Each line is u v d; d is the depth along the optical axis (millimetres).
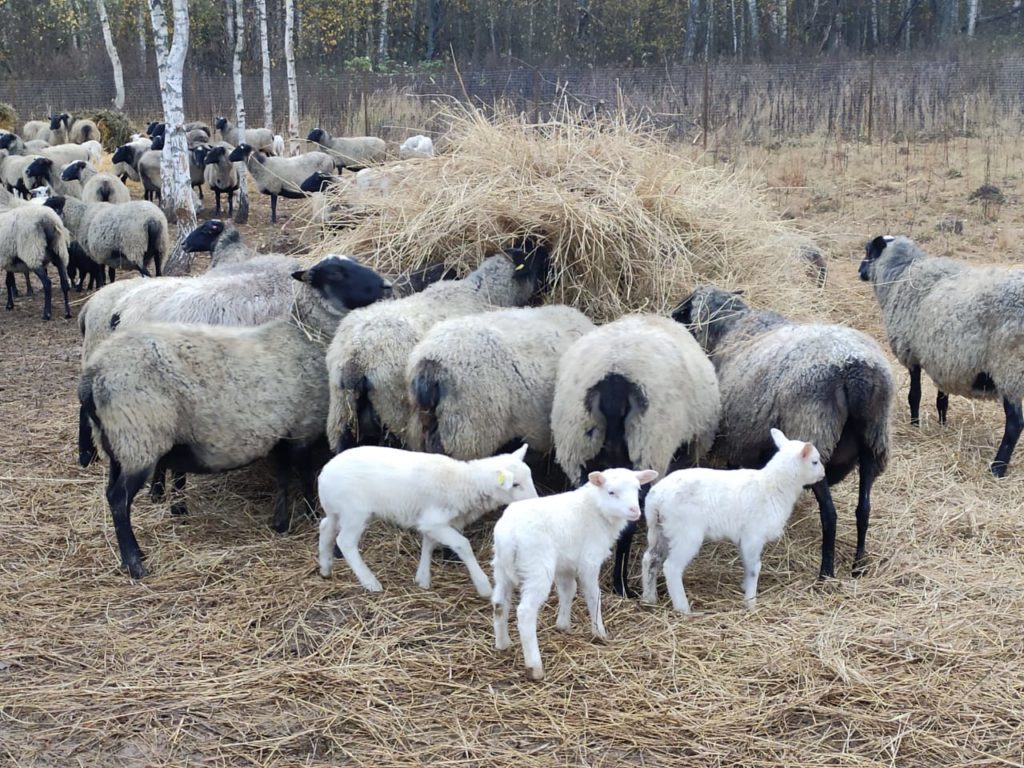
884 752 4434
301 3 40812
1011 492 7352
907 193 19047
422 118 26734
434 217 8211
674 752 4465
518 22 45406
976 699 4773
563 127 9055
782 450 5598
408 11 45812
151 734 4613
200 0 41844
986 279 8000
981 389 8086
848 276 13906
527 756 4426
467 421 6180
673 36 43375
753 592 5691
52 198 14211
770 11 44219
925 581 5945
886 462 6168
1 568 6242
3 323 13008
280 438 6570
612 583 5965
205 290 7781
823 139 23875
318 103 30000
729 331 7301
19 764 4406
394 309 6730
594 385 5836
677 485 5523
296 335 6781
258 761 4430
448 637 5410
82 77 38062
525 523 4957
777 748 4457
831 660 5070
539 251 7848
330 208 9391
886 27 45781
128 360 6004
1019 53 33500
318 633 5453
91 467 7879
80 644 5359
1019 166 20609
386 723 4664
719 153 21844
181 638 5434
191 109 31688
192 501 7293
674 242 8141
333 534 6000
